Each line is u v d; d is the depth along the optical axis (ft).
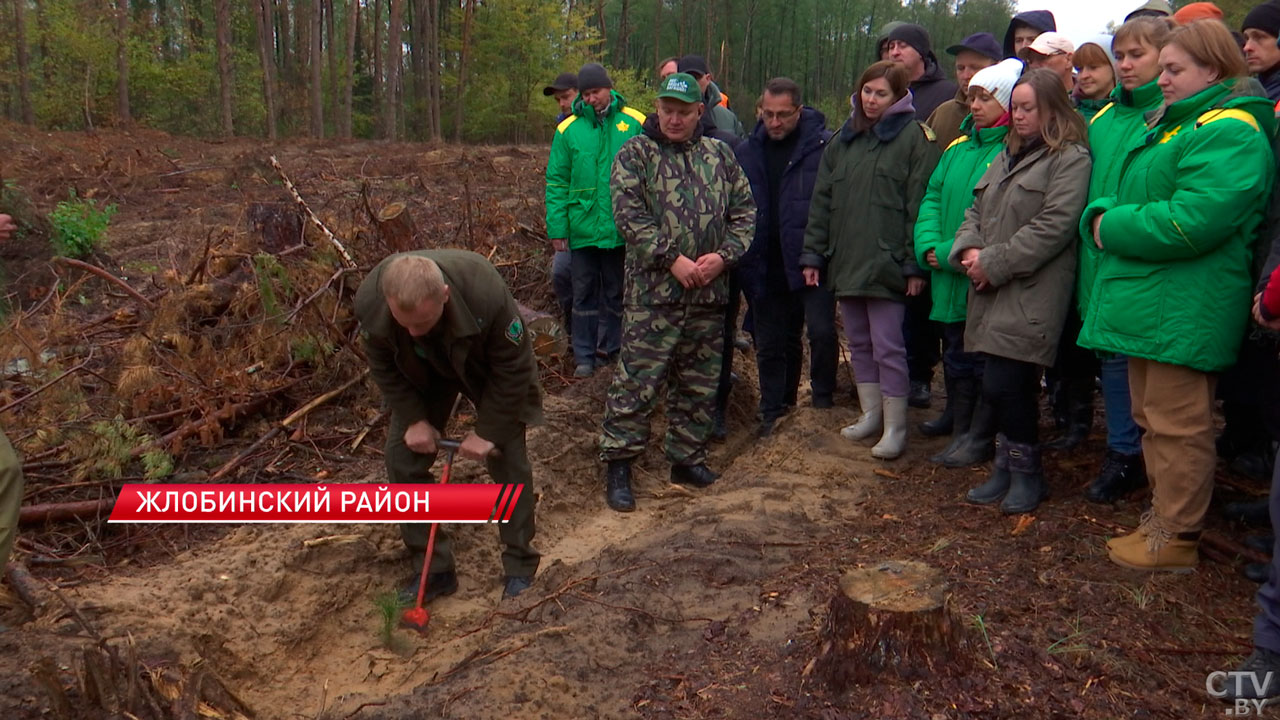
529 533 12.84
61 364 16.22
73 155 48.03
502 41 109.19
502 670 9.62
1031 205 12.03
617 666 9.88
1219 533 11.21
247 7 107.86
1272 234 9.81
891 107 14.84
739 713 8.65
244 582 11.97
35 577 11.90
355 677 11.23
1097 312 10.64
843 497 14.37
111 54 81.46
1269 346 10.66
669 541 12.99
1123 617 9.71
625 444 15.56
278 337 17.30
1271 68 11.94
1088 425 14.61
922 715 8.07
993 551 11.44
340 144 71.41
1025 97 12.09
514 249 24.75
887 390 15.44
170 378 16.47
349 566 12.91
